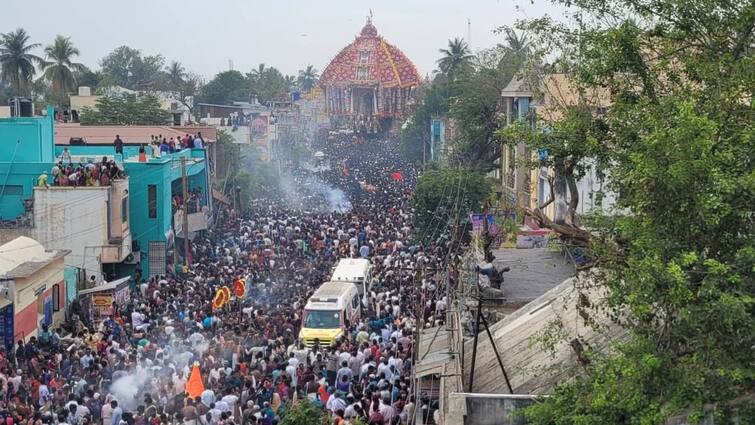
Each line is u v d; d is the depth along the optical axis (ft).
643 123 46.39
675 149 37.68
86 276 136.98
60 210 137.49
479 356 63.67
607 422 39.78
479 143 186.29
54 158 164.55
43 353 91.09
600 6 53.62
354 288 113.50
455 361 61.11
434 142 287.07
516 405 47.62
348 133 508.53
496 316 75.51
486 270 79.71
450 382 59.52
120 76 504.84
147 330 100.42
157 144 181.27
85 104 284.82
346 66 525.75
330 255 150.92
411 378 70.54
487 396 47.83
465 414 47.62
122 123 245.04
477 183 154.51
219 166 233.35
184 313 105.19
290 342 95.61
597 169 50.01
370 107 528.22
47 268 114.11
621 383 39.75
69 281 127.03
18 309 102.47
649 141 38.91
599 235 47.88
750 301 35.47
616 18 53.31
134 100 260.01
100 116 244.42
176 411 71.67
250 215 205.57
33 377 80.33
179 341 91.45
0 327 100.42
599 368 42.55
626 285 41.16
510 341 63.82
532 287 82.79
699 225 38.45
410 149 312.91
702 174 37.29
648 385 38.68
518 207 58.49
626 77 52.03
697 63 48.26
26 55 303.27
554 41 55.72
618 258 44.27
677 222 38.65
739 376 35.78
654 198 39.11
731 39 49.52
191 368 79.46
